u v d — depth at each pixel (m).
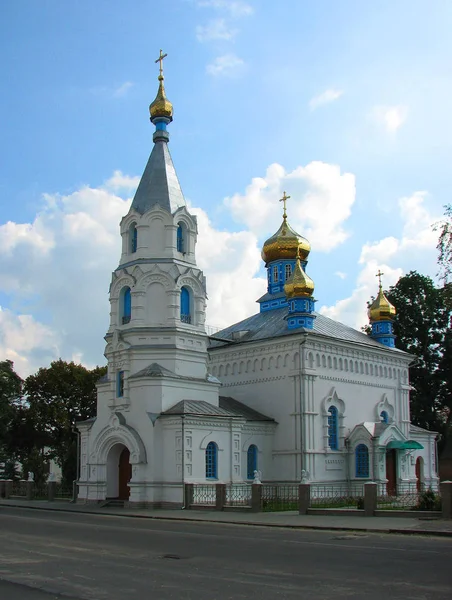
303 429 55.22
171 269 52.75
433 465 70.12
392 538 27.62
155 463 47.91
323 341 58.19
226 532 30.62
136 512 44.00
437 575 18.02
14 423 88.94
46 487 66.00
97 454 51.84
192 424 48.09
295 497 53.34
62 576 18.23
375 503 37.31
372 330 70.44
